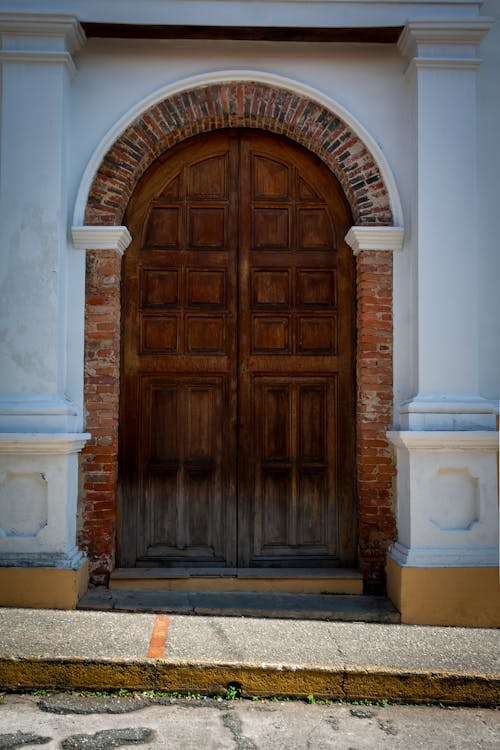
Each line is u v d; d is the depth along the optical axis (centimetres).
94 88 607
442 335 579
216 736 382
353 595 588
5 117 576
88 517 590
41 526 552
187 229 636
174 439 625
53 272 570
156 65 610
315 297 636
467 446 556
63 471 552
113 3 592
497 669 443
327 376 633
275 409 632
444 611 546
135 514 618
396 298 602
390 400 602
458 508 561
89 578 586
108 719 399
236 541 621
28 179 574
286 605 557
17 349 564
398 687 431
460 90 591
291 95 613
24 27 575
